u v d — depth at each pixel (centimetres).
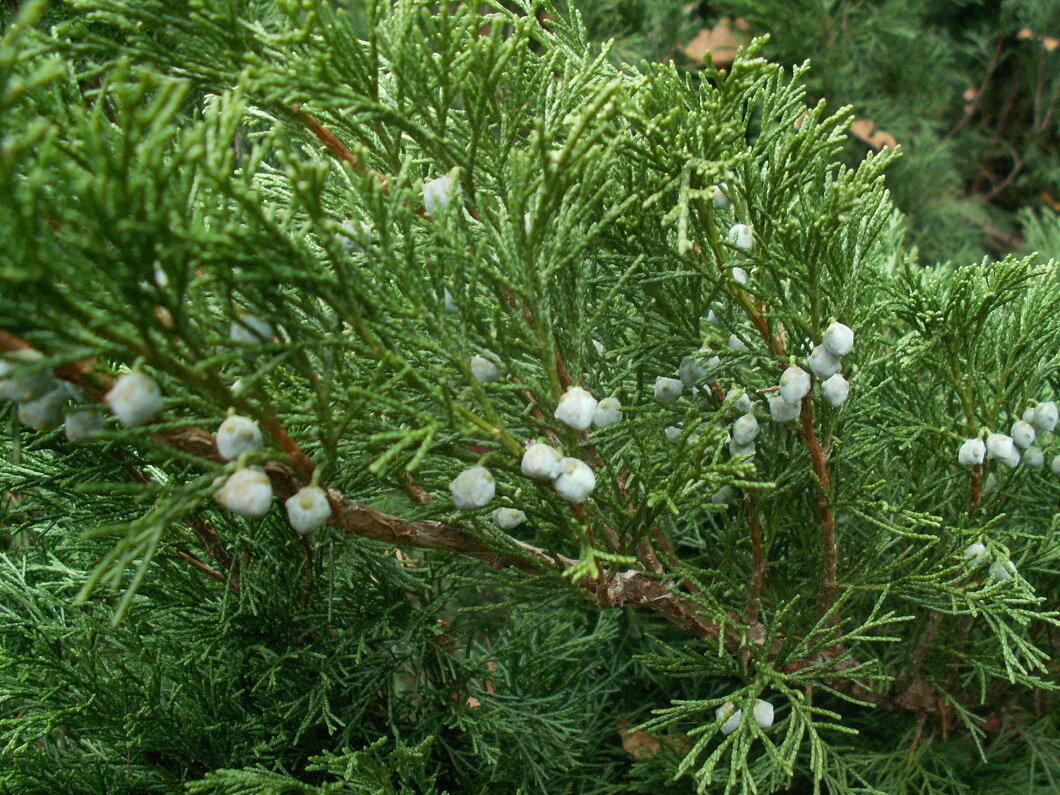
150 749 19
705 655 19
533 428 17
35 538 25
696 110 17
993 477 21
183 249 12
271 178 18
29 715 19
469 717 21
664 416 19
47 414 14
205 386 13
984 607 19
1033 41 63
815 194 18
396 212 14
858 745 25
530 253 15
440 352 15
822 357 17
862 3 58
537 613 26
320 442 16
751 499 19
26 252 11
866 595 23
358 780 17
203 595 20
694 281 18
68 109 13
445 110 16
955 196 62
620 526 17
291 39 15
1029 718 26
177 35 15
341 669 20
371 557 20
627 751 27
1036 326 20
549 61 17
